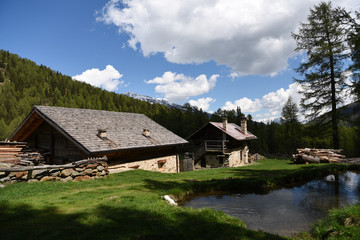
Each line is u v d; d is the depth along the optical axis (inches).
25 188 326.6
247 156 1228.5
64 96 5999.0
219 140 1112.2
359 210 238.2
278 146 1630.2
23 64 7347.4
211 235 178.2
